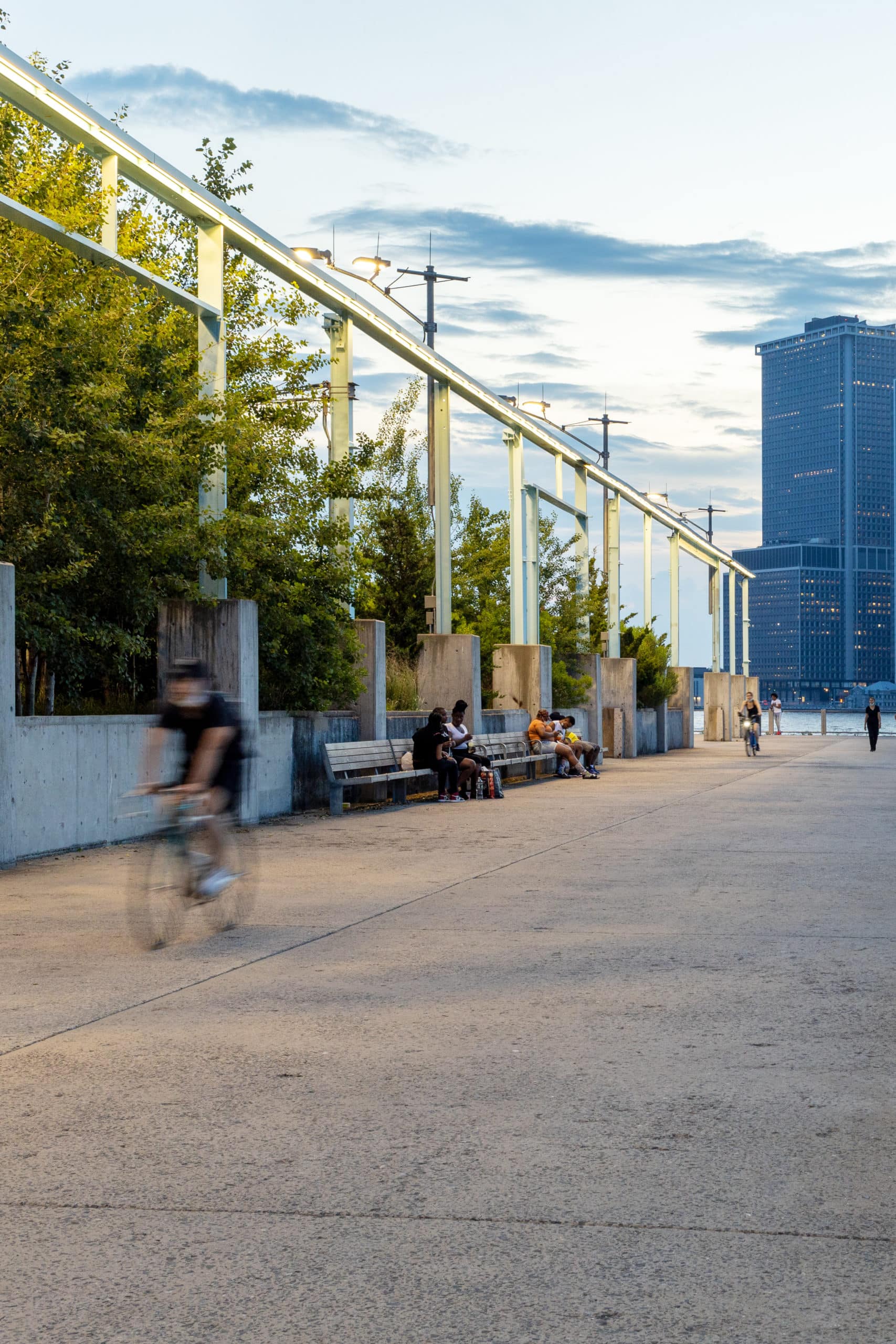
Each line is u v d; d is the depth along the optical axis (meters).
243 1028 6.51
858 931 9.20
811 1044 6.19
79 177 15.14
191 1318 3.47
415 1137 4.88
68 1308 3.53
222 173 23.03
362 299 20.41
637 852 13.98
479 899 10.76
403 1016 6.75
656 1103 5.27
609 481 38.66
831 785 25.17
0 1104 5.30
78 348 13.62
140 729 15.05
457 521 31.70
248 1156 4.69
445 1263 3.79
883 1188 4.34
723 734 57.78
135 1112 5.19
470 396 26.44
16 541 13.07
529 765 27.39
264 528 15.90
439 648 25.33
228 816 9.39
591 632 38.53
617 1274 3.71
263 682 18.42
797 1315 3.46
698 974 7.77
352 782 18.31
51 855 13.38
